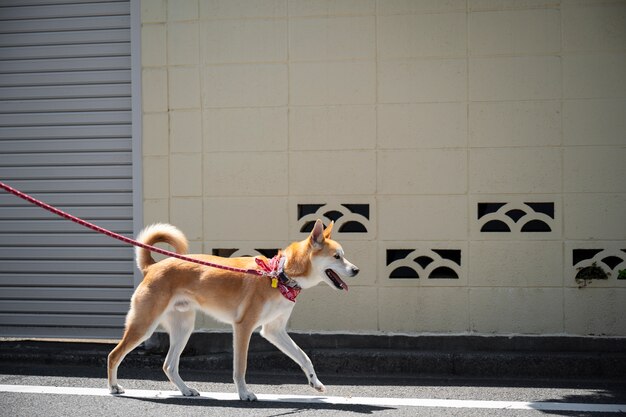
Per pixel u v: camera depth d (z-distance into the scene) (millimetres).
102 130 8586
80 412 5918
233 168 8234
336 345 7945
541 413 6004
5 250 8711
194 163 8297
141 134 8398
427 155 7930
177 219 8328
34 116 8703
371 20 8000
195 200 8297
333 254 6426
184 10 8312
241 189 8219
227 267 6316
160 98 8359
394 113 7977
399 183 7969
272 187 8172
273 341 6609
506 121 7828
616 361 7336
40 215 8672
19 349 8180
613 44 7695
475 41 7859
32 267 8688
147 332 6480
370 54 8008
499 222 7891
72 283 8617
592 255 7828
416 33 7938
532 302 7793
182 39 8312
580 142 7738
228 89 8242
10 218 8719
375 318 7980
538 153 7793
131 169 8508
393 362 7582
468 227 7875
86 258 8586
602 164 7715
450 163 7902
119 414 5852
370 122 8008
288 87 8141
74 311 8617
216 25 8258
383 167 7992
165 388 6930
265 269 6430
